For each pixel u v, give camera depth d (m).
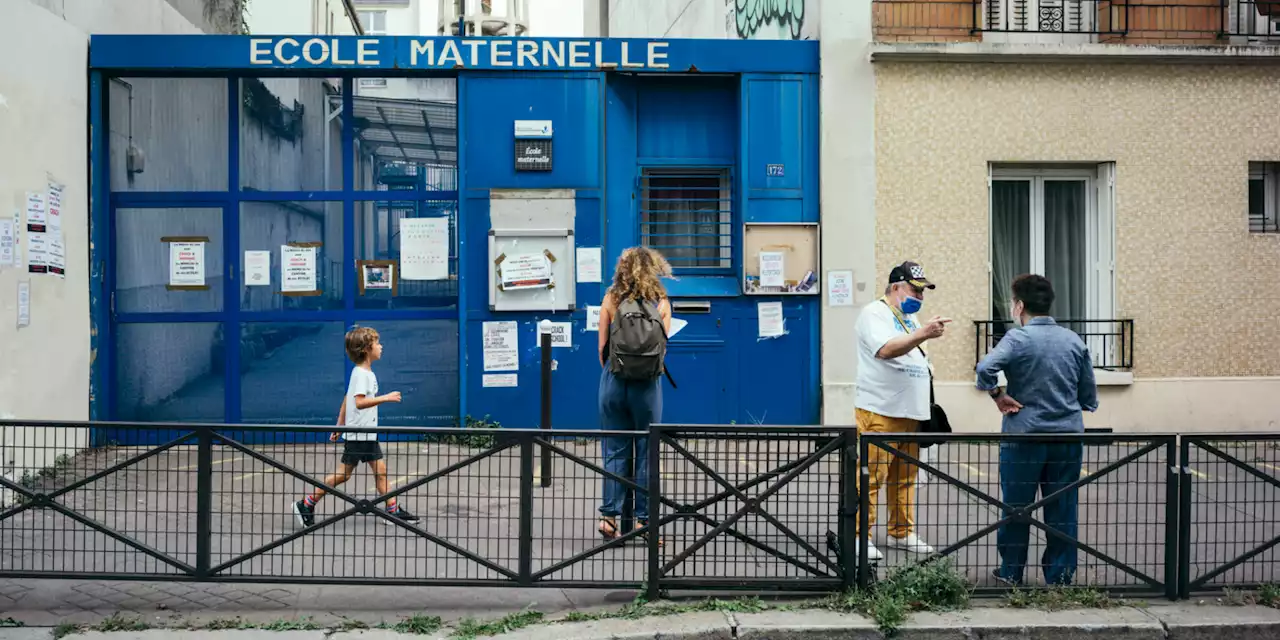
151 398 9.53
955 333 10.05
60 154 8.52
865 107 9.90
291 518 5.40
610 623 4.83
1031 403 5.42
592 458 6.21
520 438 5.16
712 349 9.85
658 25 15.62
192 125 9.65
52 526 5.16
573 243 9.69
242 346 9.66
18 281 7.71
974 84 10.02
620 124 9.86
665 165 10.00
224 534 5.22
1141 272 10.20
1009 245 10.41
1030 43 9.98
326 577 5.13
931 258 9.98
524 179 9.66
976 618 4.89
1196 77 10.18
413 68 9.51
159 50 9.22
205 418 9.62
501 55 9.58
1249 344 10.27
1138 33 10.25
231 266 9.66
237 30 14.41
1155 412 10.15
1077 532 5.33
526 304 9.66
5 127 7.50
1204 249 10.23
